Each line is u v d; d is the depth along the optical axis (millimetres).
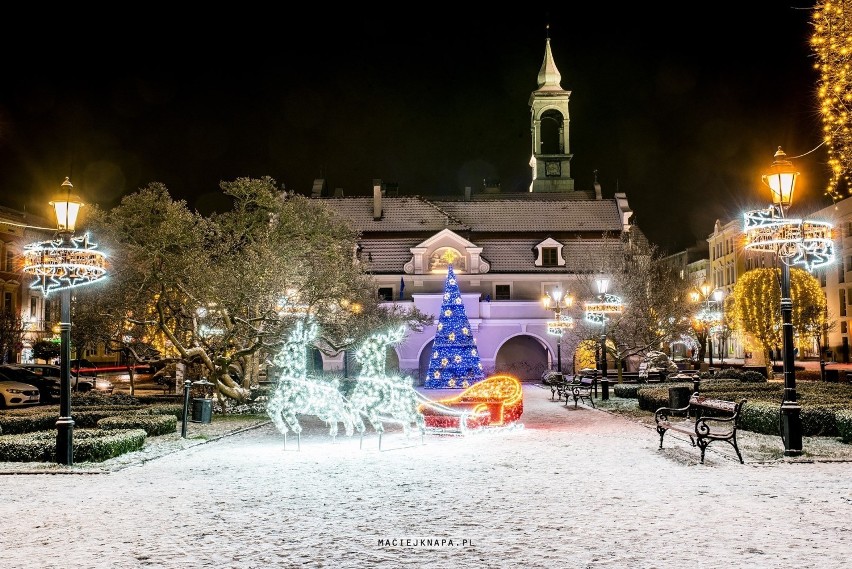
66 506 10539
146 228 27328
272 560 7684
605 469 13281
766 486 11344
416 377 48750
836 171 20594
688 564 7309
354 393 17062
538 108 82938
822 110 20344
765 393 23844
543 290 51438
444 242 51562
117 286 27547
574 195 73750
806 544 7984
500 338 50531
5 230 55219
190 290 26312
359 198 55781
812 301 48438
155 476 13242
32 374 33375
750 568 7168
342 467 14008
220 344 26688
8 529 9156
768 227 14930
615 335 39688
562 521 9203
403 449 16609
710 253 91562
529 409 27422
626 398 32125
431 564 7453
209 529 9055
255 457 15656
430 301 49938
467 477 12625
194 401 22984
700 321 43688
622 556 7602
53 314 56844
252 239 29016
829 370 37656
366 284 37031
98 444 14859
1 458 14898
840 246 64062
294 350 17297
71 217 14789
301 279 26891
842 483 11539
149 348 30766
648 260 43094
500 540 8336
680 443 16922
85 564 7637
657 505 10039
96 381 36125
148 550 8125
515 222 54281
